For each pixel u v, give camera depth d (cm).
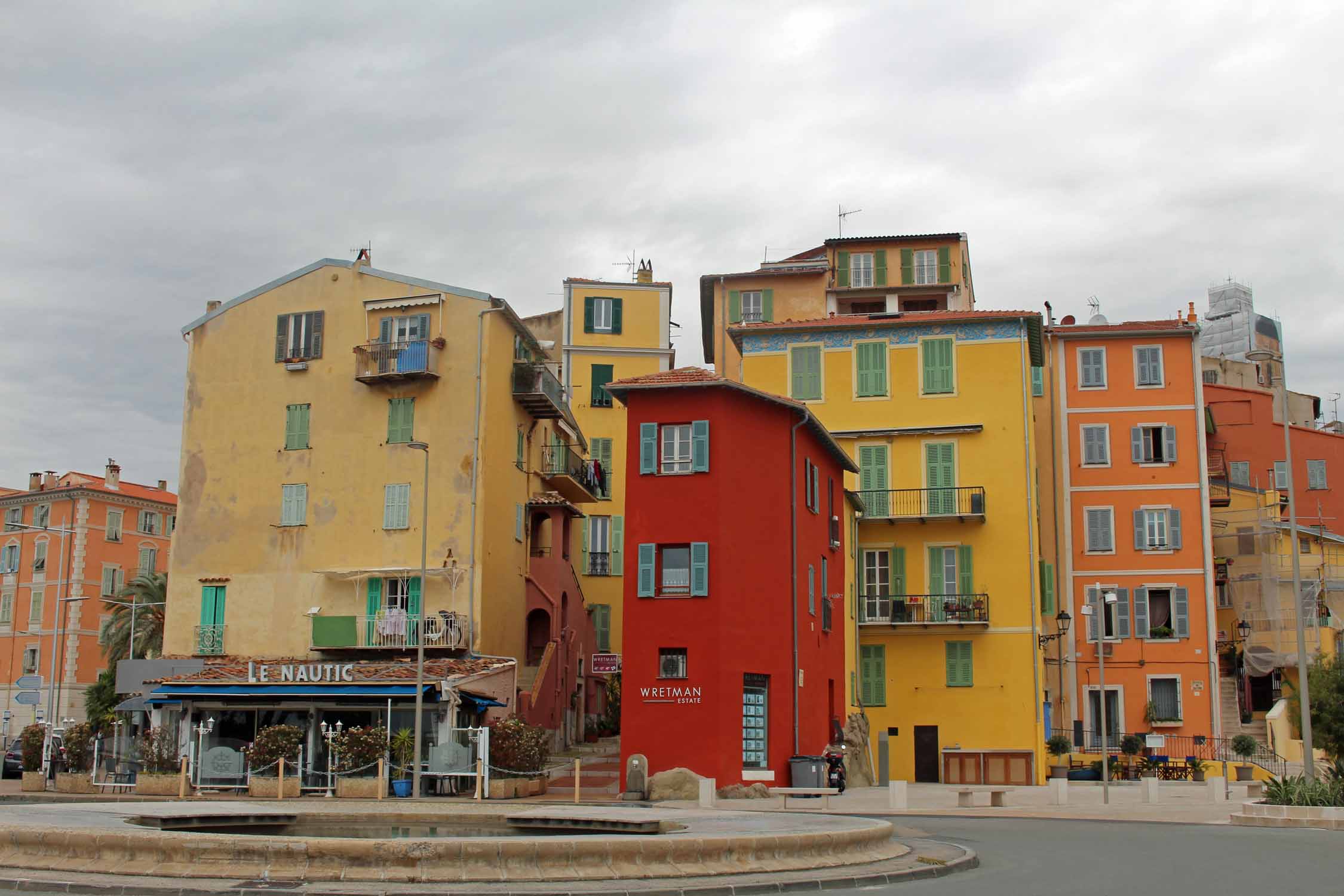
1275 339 8350
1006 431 4669
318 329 4841
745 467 3578
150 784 3738
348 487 4697
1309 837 2308
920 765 4553
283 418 4819
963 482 4669
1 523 8388
